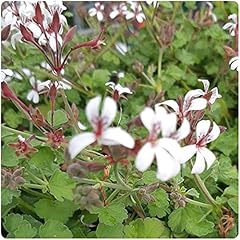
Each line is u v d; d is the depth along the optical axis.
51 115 0.10
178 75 0.15
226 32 0.17
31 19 0.11
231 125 0.16
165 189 0.11
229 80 0.16
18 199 0.11
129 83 0.15
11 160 0.10
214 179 0.12
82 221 0.11
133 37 0.17
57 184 0.10
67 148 0.08
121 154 0.08
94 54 0.16
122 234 0.10
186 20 0.17
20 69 0.15
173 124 0.08
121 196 0.10
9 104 0.15
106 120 0.08
